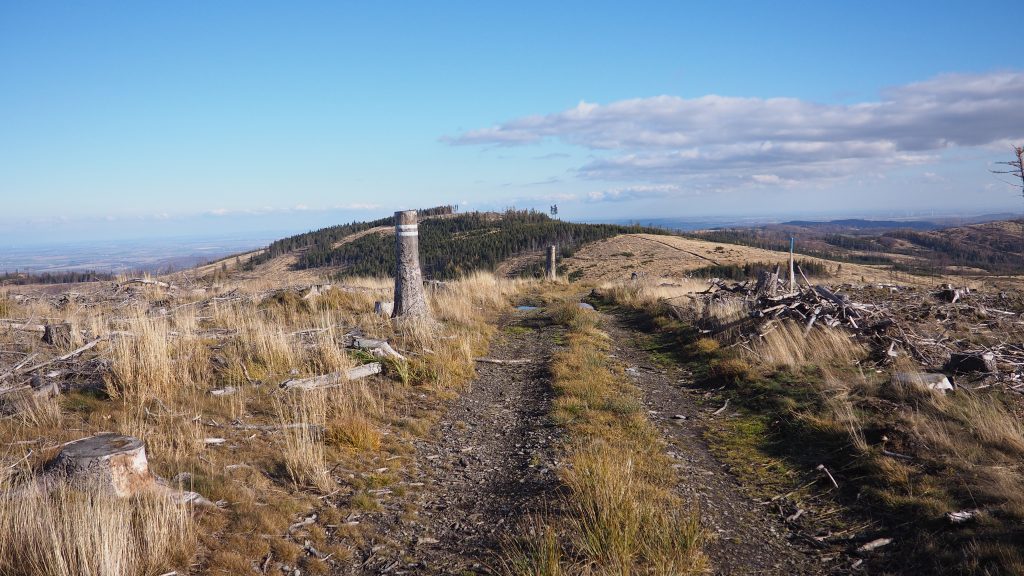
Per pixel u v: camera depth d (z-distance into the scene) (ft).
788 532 14.32
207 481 13.92
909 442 17.51
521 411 23.57
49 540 10.07
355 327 33.73
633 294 60.44
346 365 24.88
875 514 14.58
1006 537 12.07
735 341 33.71
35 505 10.75
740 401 25.03
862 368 26.35
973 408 19.21
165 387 20.25
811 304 35.47
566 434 20.33
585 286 76.02
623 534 12.23
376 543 12.88
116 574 9.63
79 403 18.75
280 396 21.04
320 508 14.07
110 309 35.65
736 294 45.85
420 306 36.14
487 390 26.40
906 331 30.81
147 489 12.53
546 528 13.03
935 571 11.82
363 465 16.85
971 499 14.11
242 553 11.48
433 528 13.82
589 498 13.88
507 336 39.88
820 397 22.86
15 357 22.67
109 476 12.00
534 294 66.69
